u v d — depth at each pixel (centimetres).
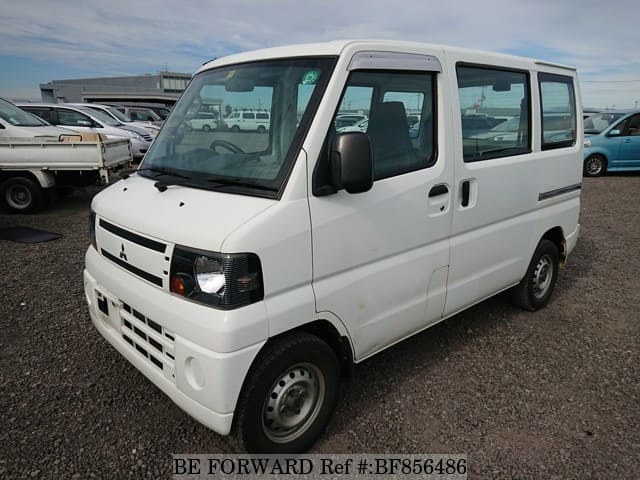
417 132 295
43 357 356
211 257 214
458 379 343
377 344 295
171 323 228
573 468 260
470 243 340
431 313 327
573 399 323
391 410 307
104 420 289
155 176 294
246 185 244
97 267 288
